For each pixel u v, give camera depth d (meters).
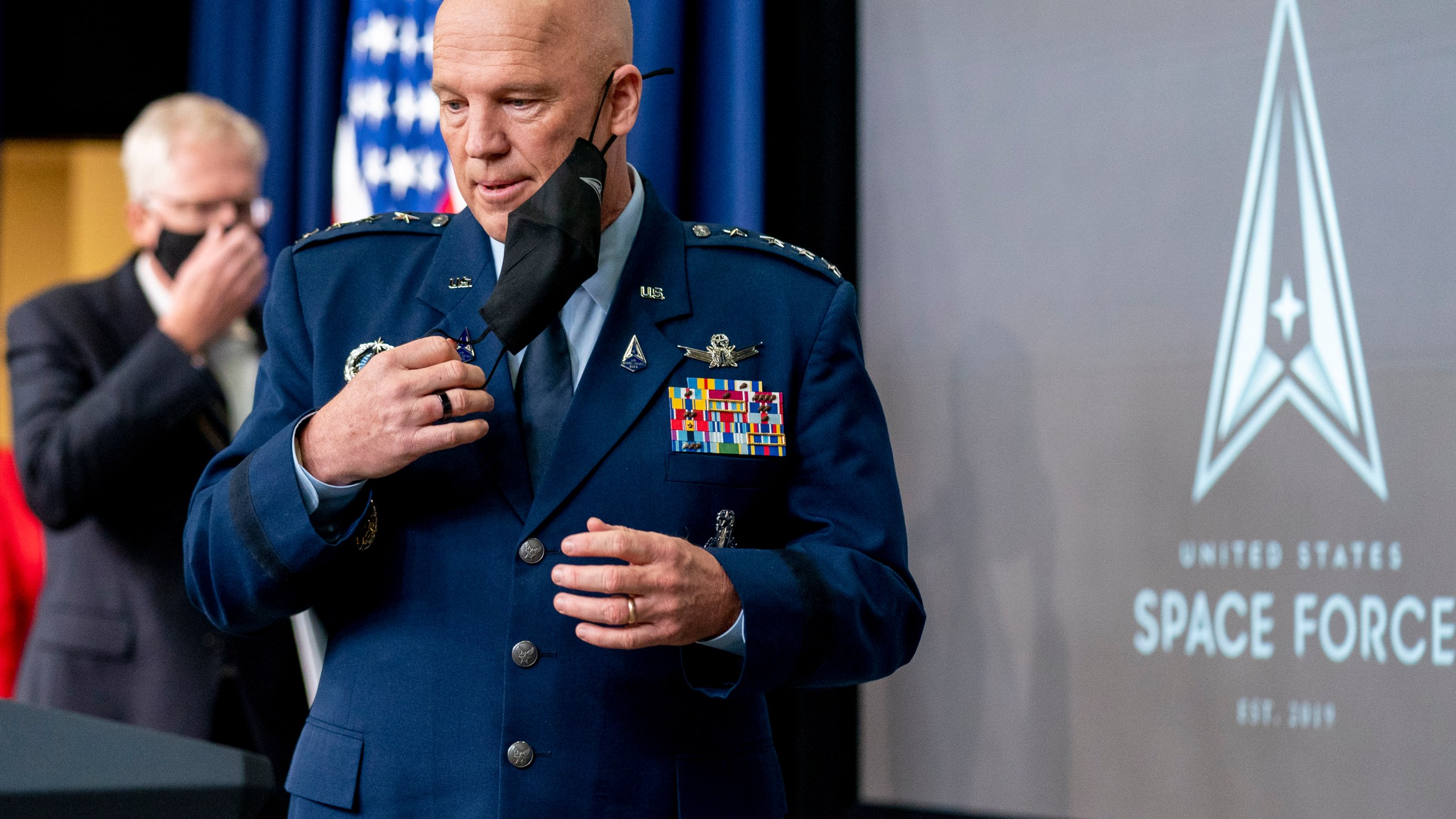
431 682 3.17
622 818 3.16
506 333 3.09
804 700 6.09
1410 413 4.96
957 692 5.84
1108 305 5.59
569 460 3.25
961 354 5.91
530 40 3.16
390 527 3.28
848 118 6.21
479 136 3.18
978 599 5.81
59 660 6.26
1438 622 4.87
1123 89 5.61
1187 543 5.38
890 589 3.39
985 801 5.75
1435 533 4.89
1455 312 4.89
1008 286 5.82
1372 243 5.06
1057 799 5.60
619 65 3.40
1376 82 5.09
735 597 3.04
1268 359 5.24
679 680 3.27
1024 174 5.82
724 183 6.35
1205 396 5.37
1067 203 5.71
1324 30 5.19
